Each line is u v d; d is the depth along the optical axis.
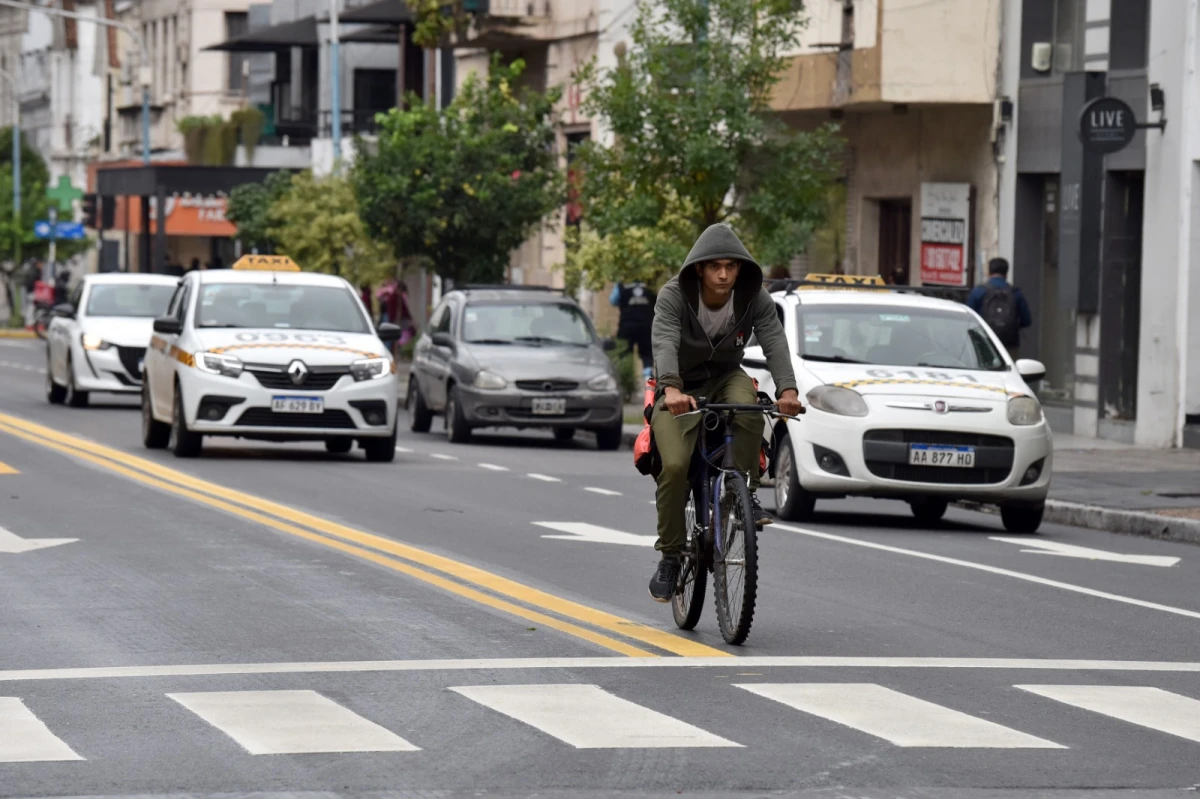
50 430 58.75
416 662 22.59
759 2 63.75
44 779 16.97
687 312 24.12
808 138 64.62
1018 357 67.38
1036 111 66.06
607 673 22.16
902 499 39.59
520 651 23.45
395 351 104.06
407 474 47.59
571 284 77.50
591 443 63.25
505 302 62.47
